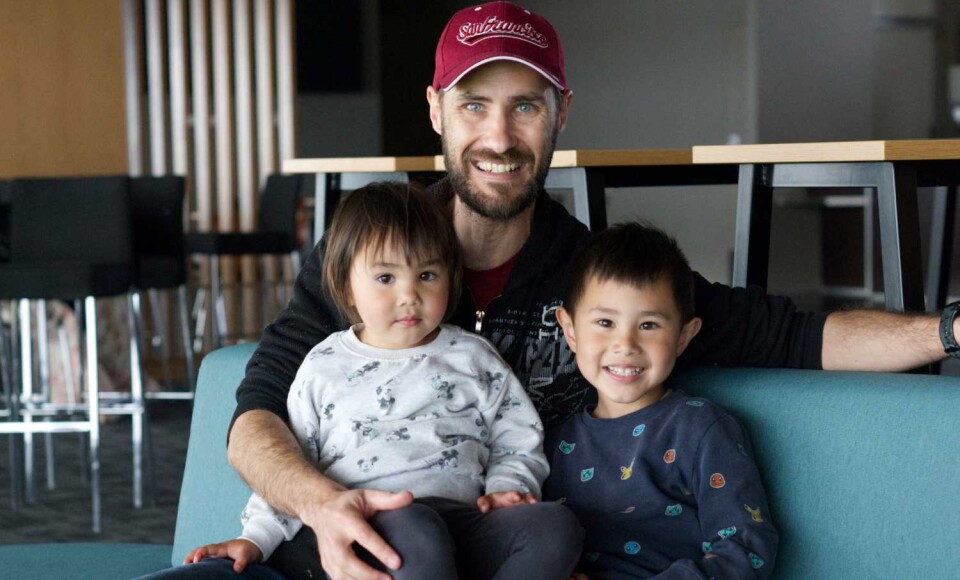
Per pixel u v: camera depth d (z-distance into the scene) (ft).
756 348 5.54
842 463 4.94
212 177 22.81
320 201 11.10
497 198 5.47
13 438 13.00
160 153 22.67
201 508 6.01
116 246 13.78
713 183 9.55
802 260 29.01
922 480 4.74
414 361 5.37
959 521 4.62
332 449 5.26
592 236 5.62
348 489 5.00
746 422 5.20
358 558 4.58
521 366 5.67
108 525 12.29
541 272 5.61
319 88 30.22
